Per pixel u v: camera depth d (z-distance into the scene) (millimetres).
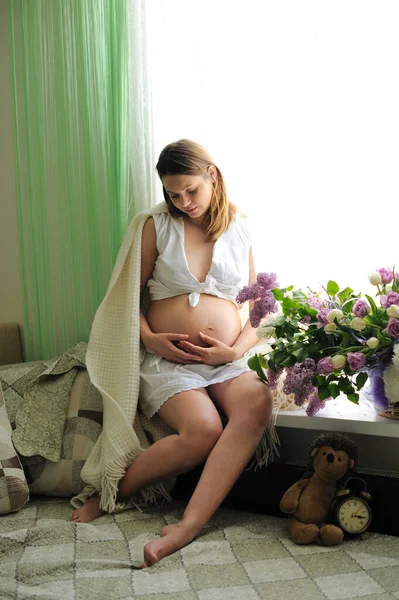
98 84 2322
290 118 2119
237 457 1744
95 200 2369
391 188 2010
